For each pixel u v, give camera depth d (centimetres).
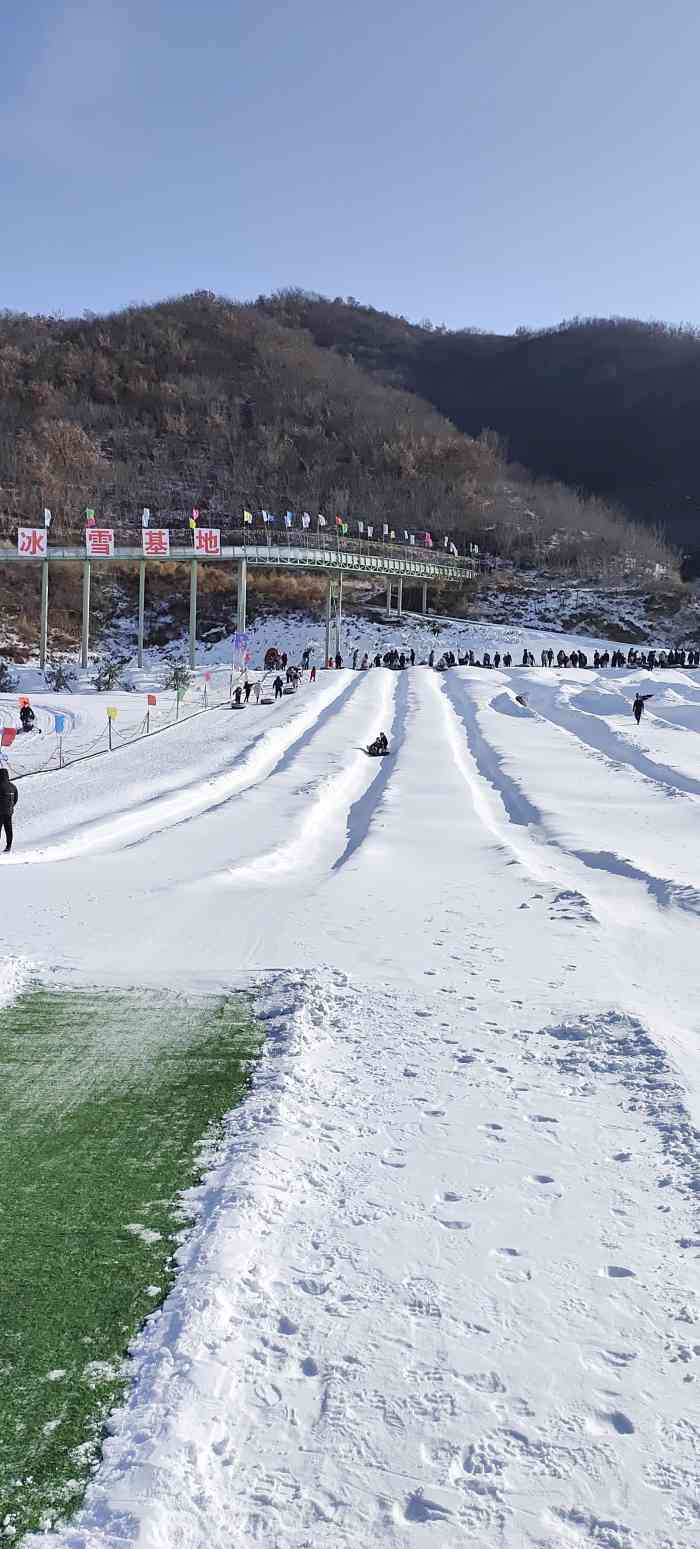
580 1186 566
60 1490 348
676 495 19538
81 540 11756
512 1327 438
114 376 17388
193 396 17112
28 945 1098
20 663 9069
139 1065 762
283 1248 498
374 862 1728
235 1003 920
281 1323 439
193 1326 428
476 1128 645
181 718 5228
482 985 976
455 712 5688
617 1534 328
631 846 2056
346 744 4253
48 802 2939
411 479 15562
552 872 1759
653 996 997
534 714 5403
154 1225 521
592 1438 371
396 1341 427
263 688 6525
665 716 5178
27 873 1570
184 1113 670
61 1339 428
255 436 16338
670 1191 559
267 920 1249
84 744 4478
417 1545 324
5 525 11875
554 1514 337
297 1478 354
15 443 13875
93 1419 382
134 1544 319
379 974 1014
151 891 1411
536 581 12250
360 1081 728
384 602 11444
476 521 14038
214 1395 391
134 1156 605
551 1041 816
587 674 7538
